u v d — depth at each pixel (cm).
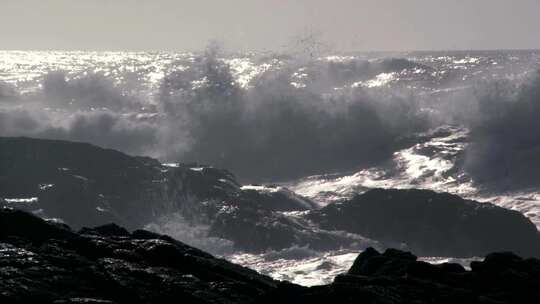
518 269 5488
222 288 4834
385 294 4781
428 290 5059
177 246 5856
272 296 4669
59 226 5688
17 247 4953
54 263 4734
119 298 4506
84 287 4512
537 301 5112
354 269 6284
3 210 5578
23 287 4278
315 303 4606
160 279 4766
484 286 5294
